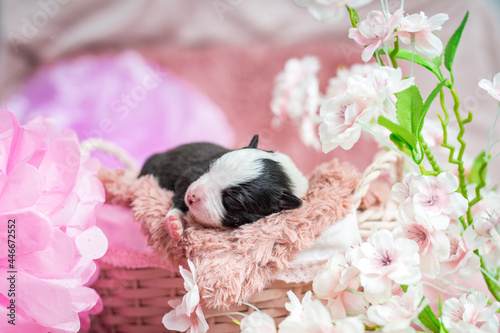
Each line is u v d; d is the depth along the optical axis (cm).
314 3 43
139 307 54
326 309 42
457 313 43
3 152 45
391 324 40
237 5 123
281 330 41
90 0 122
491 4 107
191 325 46
